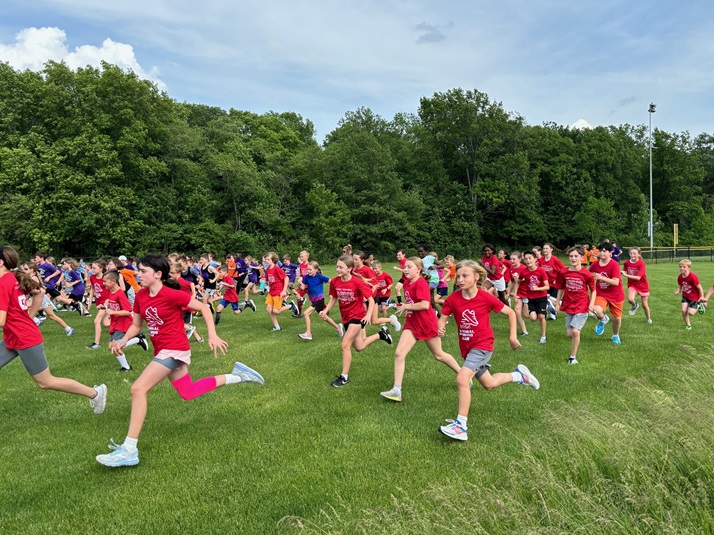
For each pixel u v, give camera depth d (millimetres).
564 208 56250
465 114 53031
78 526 3648
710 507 3479
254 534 3482
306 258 13148
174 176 41531
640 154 66312
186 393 5047
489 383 5527
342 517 3623
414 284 5984
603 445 4188
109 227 33719
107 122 34562
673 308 13195
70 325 12945
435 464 4422
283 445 4926
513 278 12031
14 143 35031
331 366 7949
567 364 7648
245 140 53094
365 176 46875
